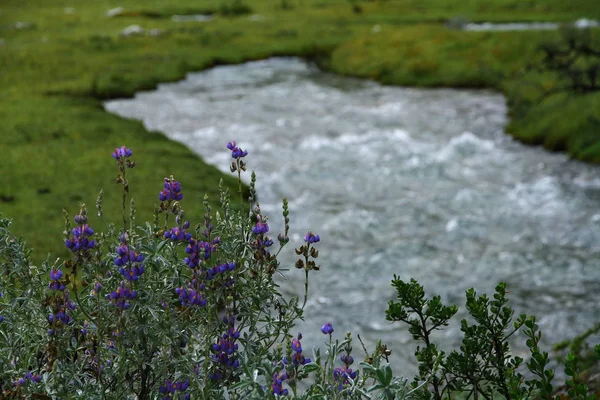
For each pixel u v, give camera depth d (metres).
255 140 30.22
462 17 61.66
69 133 28.31
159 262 3.43
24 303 3.44
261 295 3.65
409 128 32.28
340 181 24.45
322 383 3.29
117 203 19.52
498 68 43.00
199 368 3.47
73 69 46.38
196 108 37.12
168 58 50.59
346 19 71.25
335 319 14.53
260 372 3.37
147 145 27.14
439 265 17.52
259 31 63.09
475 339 4.15
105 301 3.47
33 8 85.50
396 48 49.41
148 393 3.42
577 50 29.84
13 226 17.20
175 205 3.62
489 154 27.97
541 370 3.42
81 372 3.42
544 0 75.25
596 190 23.08
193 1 91.00
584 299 15.39
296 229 19.84
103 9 84.00
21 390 3.21
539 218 20.72
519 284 16.36
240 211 3.85
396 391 3.06
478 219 20.64
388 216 21.00
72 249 3.34
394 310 4.23
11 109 33.00
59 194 20.22
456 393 6.28
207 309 3.45
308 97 40.00
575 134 28.38
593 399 2.98
